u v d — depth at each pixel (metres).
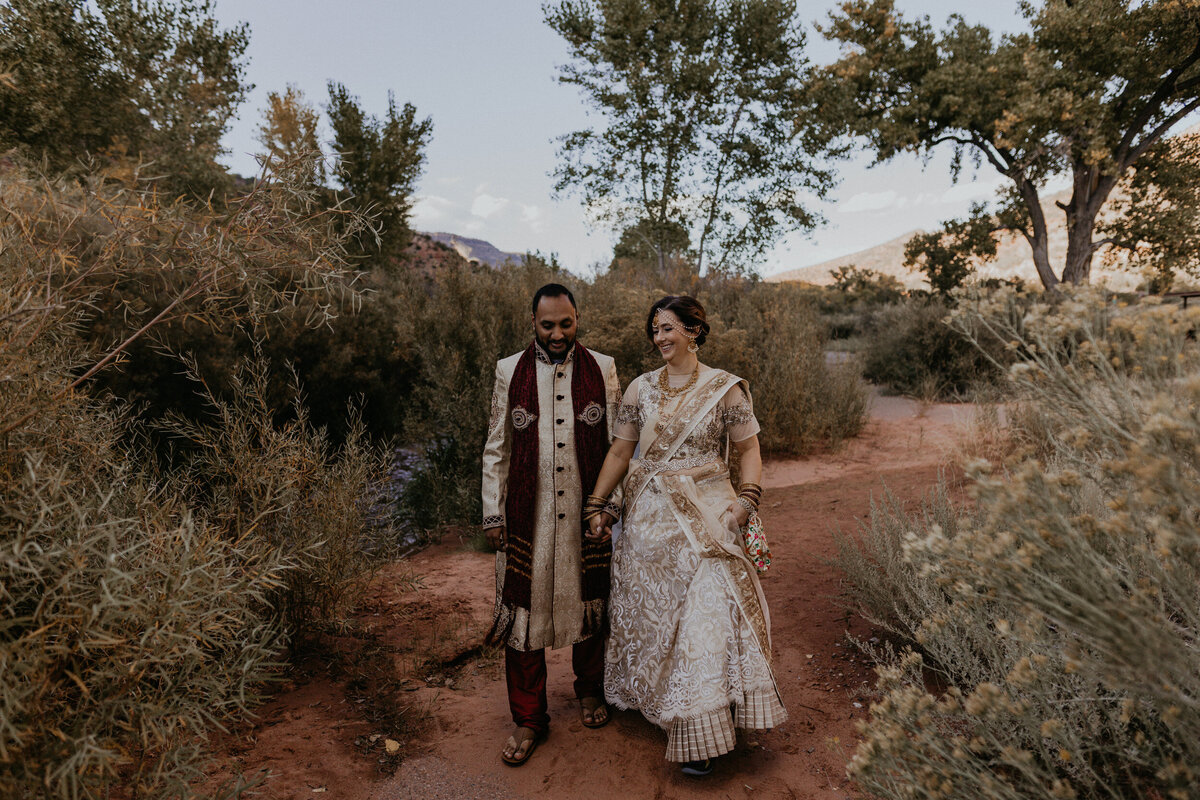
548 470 2.60
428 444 6.66
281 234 2.00
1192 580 1.35
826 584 3.95
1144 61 16.52
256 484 2.92
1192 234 18.25
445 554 5.14
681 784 2.36
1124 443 1.31
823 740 2.55
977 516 3.21
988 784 1.45
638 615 2.51
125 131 12.41
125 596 1.48
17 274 1.73
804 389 8.16
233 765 2.38
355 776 2.40
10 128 10.64
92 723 1.50
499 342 7.04
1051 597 1.29
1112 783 1.67
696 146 18.48
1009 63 17.12
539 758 2.52
